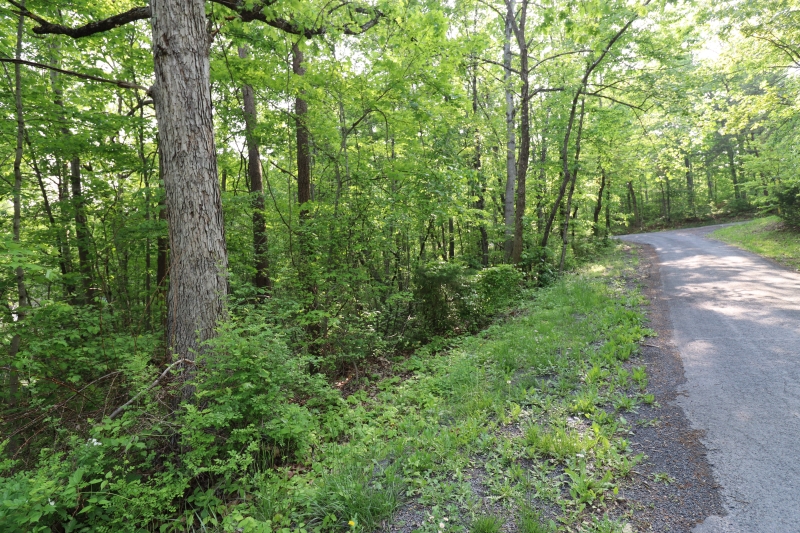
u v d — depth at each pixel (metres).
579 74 16.16
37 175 8.49
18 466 4.19
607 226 27.73
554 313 8.52
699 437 3.67
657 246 21.66
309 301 7.92
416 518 2.99
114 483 3.38
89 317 6.40
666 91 13.55
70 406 4.77
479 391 5.09
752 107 15.51
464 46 9.17
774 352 5.31
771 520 2.64
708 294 9.09
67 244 8.45
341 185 9.66
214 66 8.41
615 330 6.78
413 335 9.04
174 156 4.58
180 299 4.60
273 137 9.74
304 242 8.54
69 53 8.93
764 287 9.23
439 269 9.95
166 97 4.54
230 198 9.08
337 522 3.03
